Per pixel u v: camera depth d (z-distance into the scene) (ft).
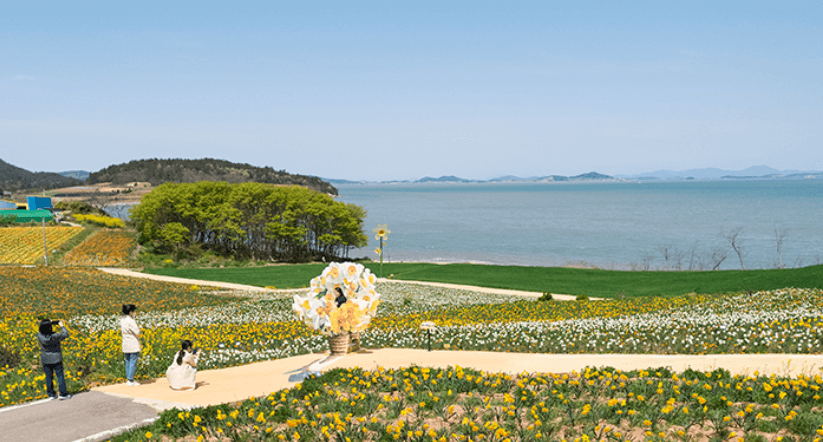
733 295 117.80
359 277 49.62
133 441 25.18
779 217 631.56
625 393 29.37
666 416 24.71
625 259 359.66
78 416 29.27
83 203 457.27
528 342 59.67
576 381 32.12
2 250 260.83
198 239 352.28
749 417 23.61
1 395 36.78
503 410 26.30
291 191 346.13
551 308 104.99
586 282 185.78
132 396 34.09
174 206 326.24
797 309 75.77
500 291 170.81
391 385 32.01
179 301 134.51
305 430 24.91
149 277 207.51
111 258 269.44
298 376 40.42
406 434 23.49
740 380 30.22
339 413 26.91
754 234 468.75
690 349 52.08
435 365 41.65
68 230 322.75
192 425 26.17
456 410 27.78
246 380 40.29
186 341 37.91
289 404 29.63
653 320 71.92
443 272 220.64
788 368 38.60
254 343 66.74
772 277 147.95
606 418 25.46
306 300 48.47
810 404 25.45
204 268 260.21
